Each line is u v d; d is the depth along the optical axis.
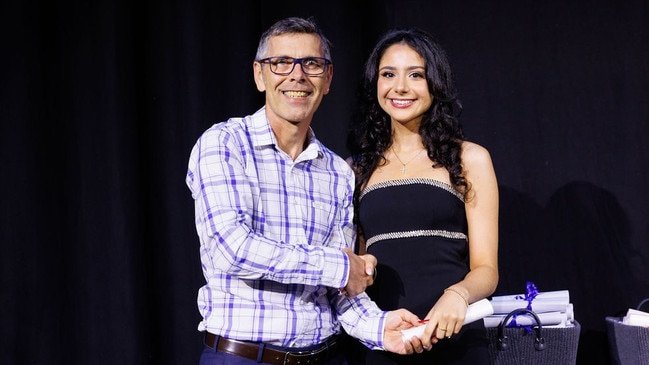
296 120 2.03
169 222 3.02
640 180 2.94
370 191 2.38
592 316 2.96
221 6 3.04
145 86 3.03
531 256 2.99
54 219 2.92
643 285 2.93
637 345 2.52
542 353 2.50
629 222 2.94
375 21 3.06
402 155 2.43
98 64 2.94
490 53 3.02
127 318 2.91
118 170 2.92
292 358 1.96
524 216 3.00
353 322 2.12
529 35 3.00
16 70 2.90
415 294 2.25
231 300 1.96
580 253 2.97
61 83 2.94
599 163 2.96
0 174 2.88
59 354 2.89
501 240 3.01
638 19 2.95
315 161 2.14
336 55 3.05
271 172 2.04
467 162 2.34
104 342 2.91
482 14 3.02
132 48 2.96
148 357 2.95
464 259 2.34
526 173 3.00
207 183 1.94
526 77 3.00
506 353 2.52
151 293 3.00
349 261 1.94
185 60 3.01
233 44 3.03
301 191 2.07
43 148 2.91
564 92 2.98
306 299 2.00
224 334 1.95
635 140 2.94
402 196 2.31
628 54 2.95
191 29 3.00
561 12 2.99
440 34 3.04
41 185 2.90
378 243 2.32
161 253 3.02
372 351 2.30
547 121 2.99
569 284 2.97
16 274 2.88
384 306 2.27
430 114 2.38
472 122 3.02
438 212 2.29
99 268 2.92
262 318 1.94
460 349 2.23
